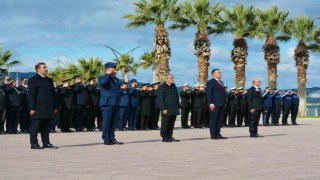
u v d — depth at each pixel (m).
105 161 9.70
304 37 49.16
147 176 7.56
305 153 11.14
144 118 24.19
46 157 10.55
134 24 39.03
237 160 9.75
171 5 39.22
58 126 21.81
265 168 8.48
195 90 25.73
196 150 12.03
